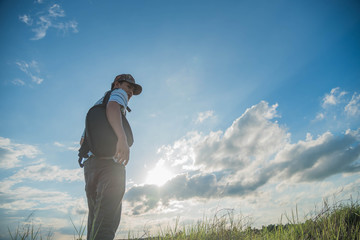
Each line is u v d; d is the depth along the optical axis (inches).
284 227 118.0
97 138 56.9
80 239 63.1
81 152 63.6
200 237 104.9
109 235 52.4
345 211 125.1
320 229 113.2
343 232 104.4
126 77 79.4
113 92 64.4
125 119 66.3
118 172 58.1
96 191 60.9
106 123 59.4
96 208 55.3
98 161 57.6
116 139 58.4
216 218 113.1
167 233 105.9
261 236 114.9
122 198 59.4
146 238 93.1
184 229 108.4
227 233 108.3
